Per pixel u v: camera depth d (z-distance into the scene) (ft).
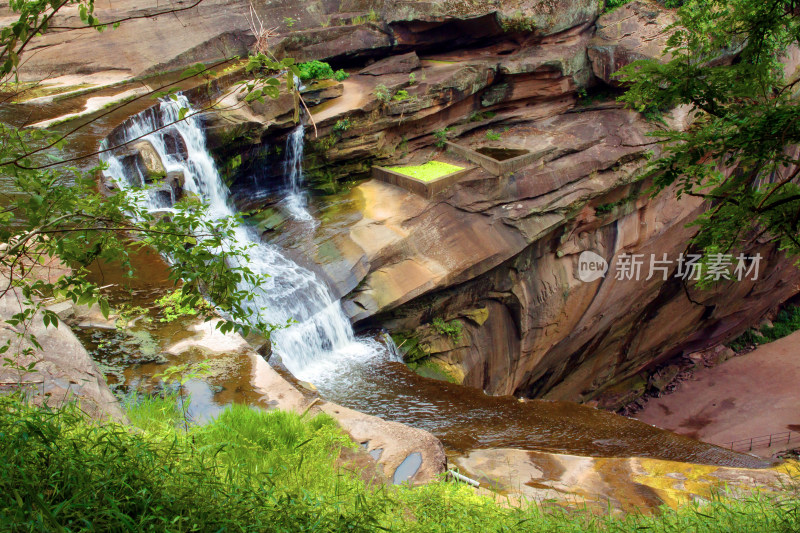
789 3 19.45
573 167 65.31
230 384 25.99
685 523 17.94
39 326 21.99
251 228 56.24
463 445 34.17
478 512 16.49
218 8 66.23
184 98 53.16
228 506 11.59
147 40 61.93
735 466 33.17
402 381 46.03
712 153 18.34
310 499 13.50
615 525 17.30
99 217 12.98
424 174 63.21
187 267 13.25
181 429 19.58
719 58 60.75
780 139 16.60
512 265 63.16
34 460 11.16
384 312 54.60
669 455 34.09
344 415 25.77
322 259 53.52
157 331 28.55
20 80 56.75
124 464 11.91
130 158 44.78
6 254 12.37
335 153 62.64
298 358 47.14
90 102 52.47
